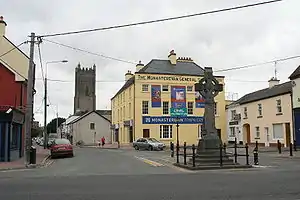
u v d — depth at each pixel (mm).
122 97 57250
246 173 16422
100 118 79188
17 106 28969
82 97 123312
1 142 24812
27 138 22344
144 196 10305
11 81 28906
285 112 38719
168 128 49500
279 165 20516
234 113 51125
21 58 33312
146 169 19484
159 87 49688
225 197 10023
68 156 31188
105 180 14305
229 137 52281
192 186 12258
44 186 12586
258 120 44406
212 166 18922
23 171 19188
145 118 48781
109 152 38156
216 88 21500
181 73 50750
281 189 11328
